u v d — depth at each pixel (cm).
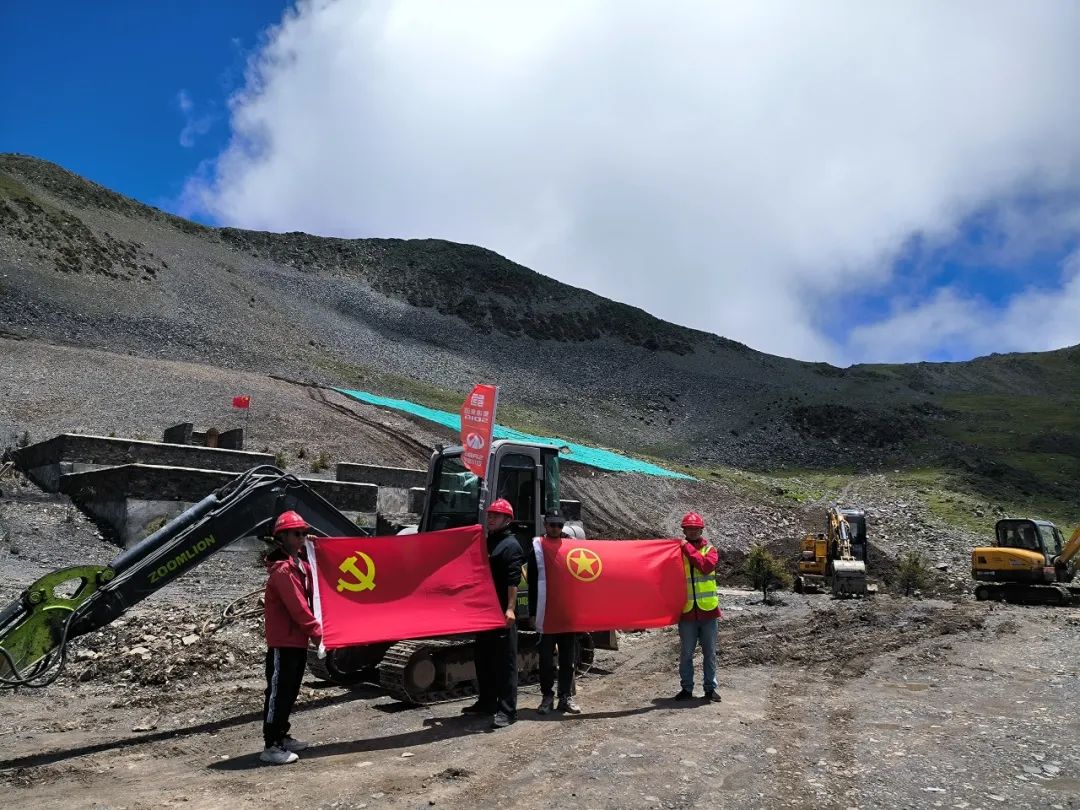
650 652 1283
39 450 2650
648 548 882
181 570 761
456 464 1005
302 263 16588
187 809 505
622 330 17825
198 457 2753
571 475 5134
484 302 17300
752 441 11356
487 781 561
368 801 517
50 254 9362
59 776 589
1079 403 16025
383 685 848
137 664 975
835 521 2969
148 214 14862
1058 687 948
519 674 966
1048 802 511
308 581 695
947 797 521
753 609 2028
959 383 19950
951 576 3650
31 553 1886
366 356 11119
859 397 15175
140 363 4866
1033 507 7750
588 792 530
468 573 772
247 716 783
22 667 661
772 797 520
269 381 5525
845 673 1070
